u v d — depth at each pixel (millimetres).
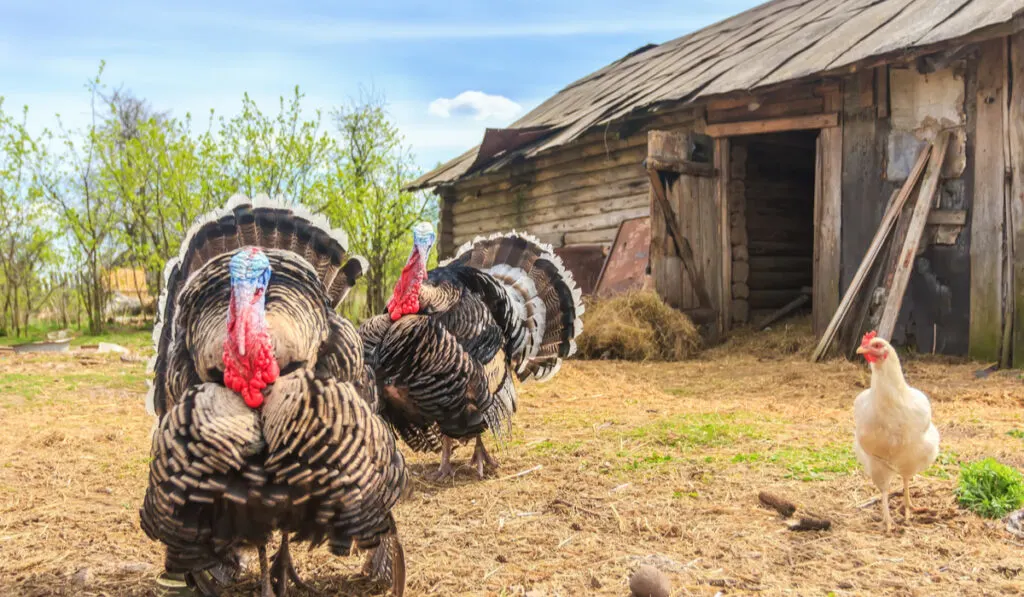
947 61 4992
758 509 2430
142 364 6258
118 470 3045
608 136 7301
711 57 7398
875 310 5270
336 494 1660
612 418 3771
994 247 4914
